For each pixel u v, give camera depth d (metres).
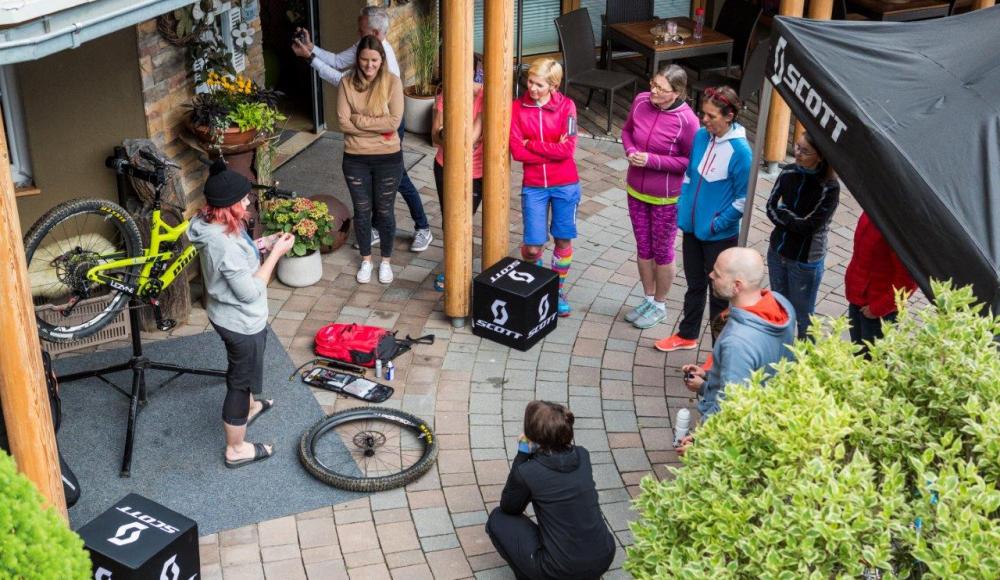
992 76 5.58
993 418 3.57
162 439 6.70
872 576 3.54
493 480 6.43
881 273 6.54
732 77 11.71
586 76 11.32
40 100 7.33
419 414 7.00
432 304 8.27
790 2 9.81
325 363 7.47
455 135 7.21
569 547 5.18
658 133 7.32
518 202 10.04
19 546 3.81
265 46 11.27
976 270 4.51
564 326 8.05
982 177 4.87
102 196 7.79
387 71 7.99
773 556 3.30
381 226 8.36
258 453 6.51
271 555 5.82
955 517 3.26
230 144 7.93
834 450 3.71
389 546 5.91
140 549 5.11
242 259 5.89
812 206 6.53
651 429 6.95
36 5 4.23
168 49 7.80
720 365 5.30
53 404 5.94
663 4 13.60
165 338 7.73
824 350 4.16
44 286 7.50
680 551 3.76
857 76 5.71
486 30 7.10
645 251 7.83
